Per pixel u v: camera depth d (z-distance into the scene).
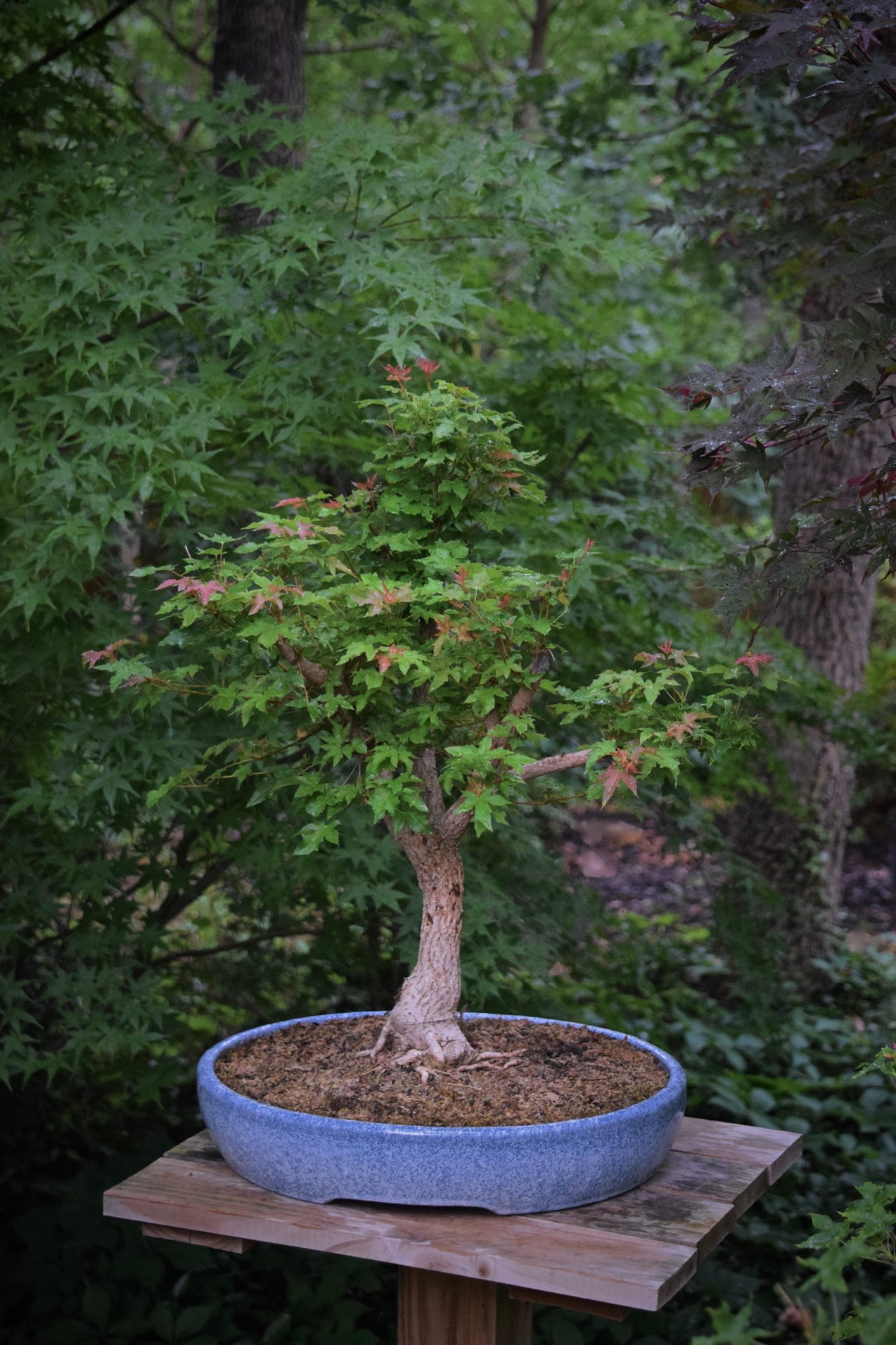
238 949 2.89
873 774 7.30
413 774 1.60
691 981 4.88
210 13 5.04
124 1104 3.24
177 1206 1.34
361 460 2.66
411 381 2.44
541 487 2.86
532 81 4.42
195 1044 3.39
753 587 1.47
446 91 4.77
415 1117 1.34
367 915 2.84
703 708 1.50
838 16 1.38
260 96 3.02
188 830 2.64
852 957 5.22
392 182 2.31
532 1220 1.30
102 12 4.26
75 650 2.28
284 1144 1.32
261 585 1.43
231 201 2.40
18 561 2.19
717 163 4.85
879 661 6.30
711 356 7.54
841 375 1.29
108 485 2.22
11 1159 3.00
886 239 1.28
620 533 2.77
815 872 4.89
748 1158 1.51
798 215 2.47
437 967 1.57
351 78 6.79
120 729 2.27
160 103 4.28
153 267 2.25
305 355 2.35
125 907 2.49
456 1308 1.40
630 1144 1.32
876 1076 3.81
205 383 2.35
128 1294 2.54
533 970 2.63
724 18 1.55
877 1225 1.35
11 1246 2.80
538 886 2.88
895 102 1.77
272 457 2.75
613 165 4.93
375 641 1.45
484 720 1.58
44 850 2.39
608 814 6.11
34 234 2.32
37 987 2.81
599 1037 1.66
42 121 2.65
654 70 4.60
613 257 2.44
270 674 1.53
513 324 2.88
